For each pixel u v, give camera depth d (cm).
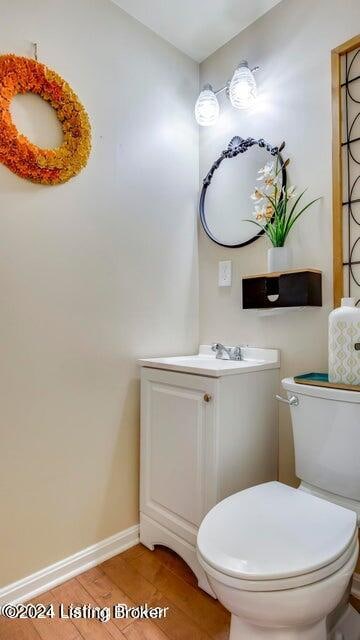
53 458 142
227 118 190
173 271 189
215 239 193
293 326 159
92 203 155
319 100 151
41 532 139
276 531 97
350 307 127
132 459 169
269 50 171
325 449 124
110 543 159
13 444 132
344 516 104
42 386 140
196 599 133
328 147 148
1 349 129
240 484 143
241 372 143
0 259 129
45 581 138
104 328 159
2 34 130
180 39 188
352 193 141
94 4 158
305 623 87
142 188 175
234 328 184
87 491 153
